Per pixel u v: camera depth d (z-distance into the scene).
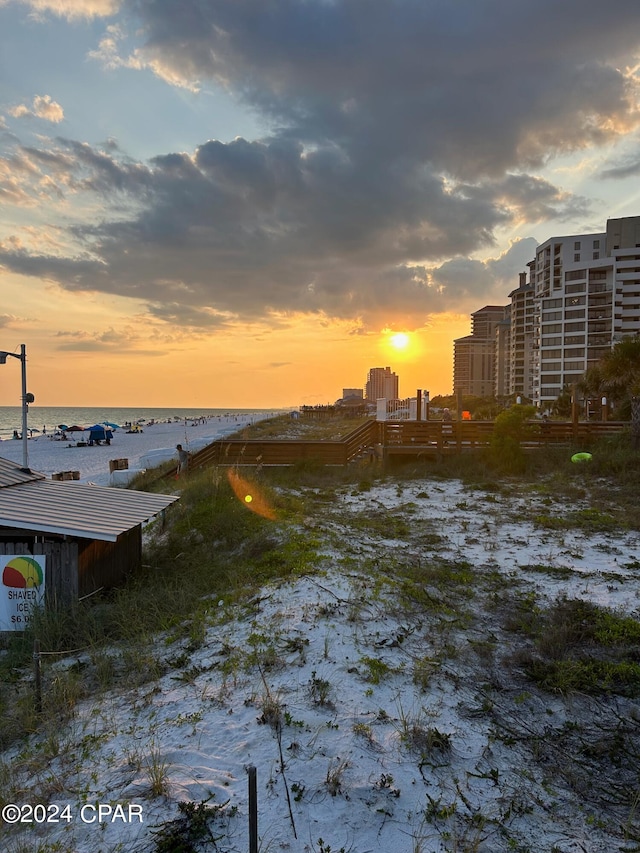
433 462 20.44
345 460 20.34
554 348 99.00
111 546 9.37
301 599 6.98
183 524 12.52
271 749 4.04
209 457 20.55
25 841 3.33
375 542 10.20
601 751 4.07
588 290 94.44
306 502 14.05
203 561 10.22
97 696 5.36
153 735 4.40
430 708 4.59
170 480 19.38
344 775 3.73
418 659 5.44
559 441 20.69
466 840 3.19
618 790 3.67
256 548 9.94
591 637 6.11
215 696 4.91
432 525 11.66
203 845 3.16
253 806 2.98
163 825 3.33
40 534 8.23
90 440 53.97
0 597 8.23
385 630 6.09
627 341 32.75
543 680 5.06
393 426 20.98
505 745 4.14
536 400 103.69
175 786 3.70
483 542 10.29
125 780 3.82
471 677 5.18
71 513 9.02
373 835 3.23
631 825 3.35
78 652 6.80
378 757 3.94
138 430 78.50
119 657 6.35
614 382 32.00
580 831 3.30
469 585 7.89
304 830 3.26
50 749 4.37
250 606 7.07
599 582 8.02
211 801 3.53
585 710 4.65
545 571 8.50
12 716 5.05
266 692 4.86
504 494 14.86
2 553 8.23
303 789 3.60
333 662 5.32
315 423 56.56
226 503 13.42
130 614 7.62
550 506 13.37
